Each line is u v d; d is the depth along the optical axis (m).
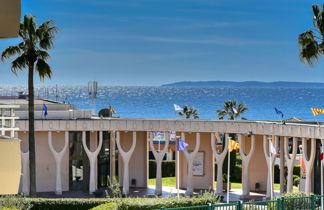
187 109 106.81
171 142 95.38
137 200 38.25
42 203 43.31
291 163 59.31
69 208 43.28
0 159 10.01
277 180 76.69
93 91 91.56
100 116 75.44
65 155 69.00
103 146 70.75
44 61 53.09
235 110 67.50
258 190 68.81
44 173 68.69
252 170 69.19
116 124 67.44
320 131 54.66
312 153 56.28
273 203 31.09
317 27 48.34
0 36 8.34
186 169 71.38
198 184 70.19
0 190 10.09
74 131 69.38
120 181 72.00
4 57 52.59
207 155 69.94
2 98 85.75
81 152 69.50
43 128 67.12
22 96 86.31
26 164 66.50
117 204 36.84
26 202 42.25
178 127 66.50
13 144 10.07
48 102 80.31
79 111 70.75
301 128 57.34
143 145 72.56
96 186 68.31
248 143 69.62
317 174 58.81
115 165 73.62
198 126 65.81
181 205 37.81
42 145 68.69
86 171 69.44
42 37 52.53
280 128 60.03
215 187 71.69
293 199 32.12
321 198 33.25
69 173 69.38
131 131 69.81
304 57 48.41
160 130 67.00
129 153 67.06
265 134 61.81
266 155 61.59
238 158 90.44
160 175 66.56
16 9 7.68
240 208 29.95
